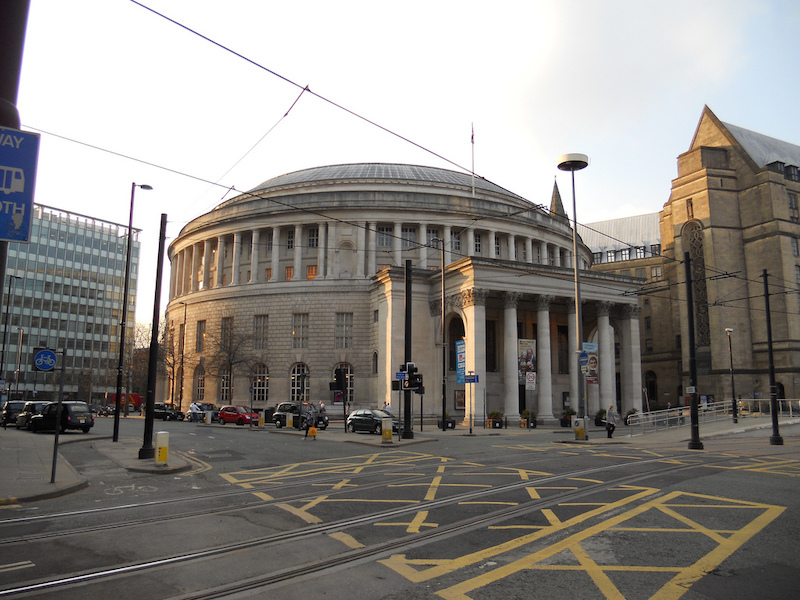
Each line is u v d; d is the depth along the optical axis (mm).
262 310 61562
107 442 27594
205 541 9352
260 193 70312
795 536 9461
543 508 11617
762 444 27219
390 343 50438
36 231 106500
